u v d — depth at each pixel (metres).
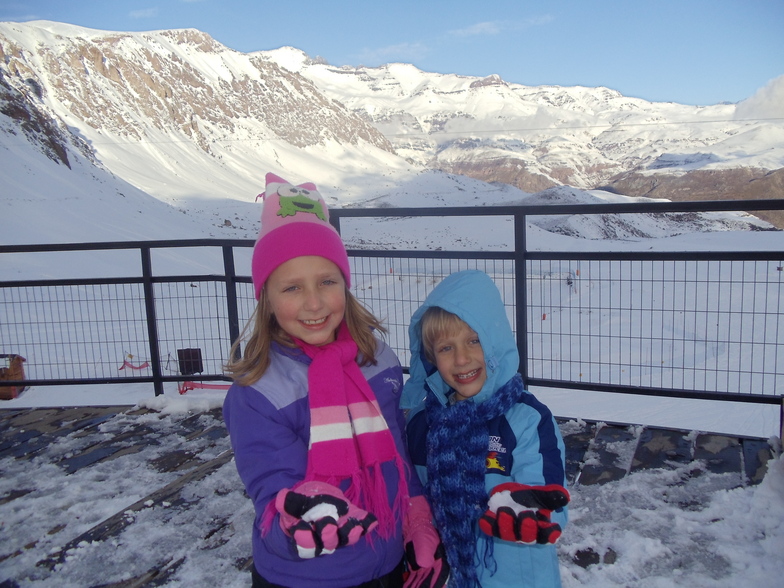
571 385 3.29
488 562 1.35
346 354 1.33
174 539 2.31
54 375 6.80
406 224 86.06
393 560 1.31
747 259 2.88
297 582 1.23
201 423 3.59
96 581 2.06
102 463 3.06
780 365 7.02
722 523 2.23
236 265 25.28
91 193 49.41
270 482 1.17
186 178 116.50
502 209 3.15
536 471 1.31
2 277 17.94
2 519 2.52
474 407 1.37
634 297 10.64
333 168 192.62
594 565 2.02
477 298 1.35
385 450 1.29
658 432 3.12
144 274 3.95
